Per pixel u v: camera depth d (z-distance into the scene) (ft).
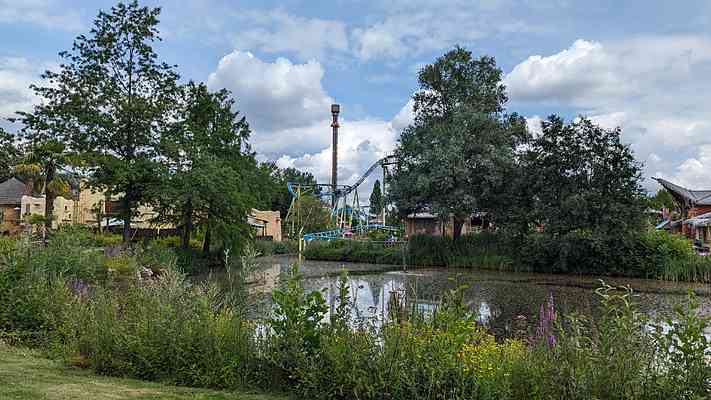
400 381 18.47
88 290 33.96
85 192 170.71
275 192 146.20
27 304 29.14
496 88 135.33
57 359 24.86
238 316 24.11
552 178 112.78
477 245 130.82
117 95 93.86
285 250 182.09
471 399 17.61
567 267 111.45
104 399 18.51
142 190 96.48
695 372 16.87
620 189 106.73
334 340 20.31
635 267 103.86
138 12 96.27
